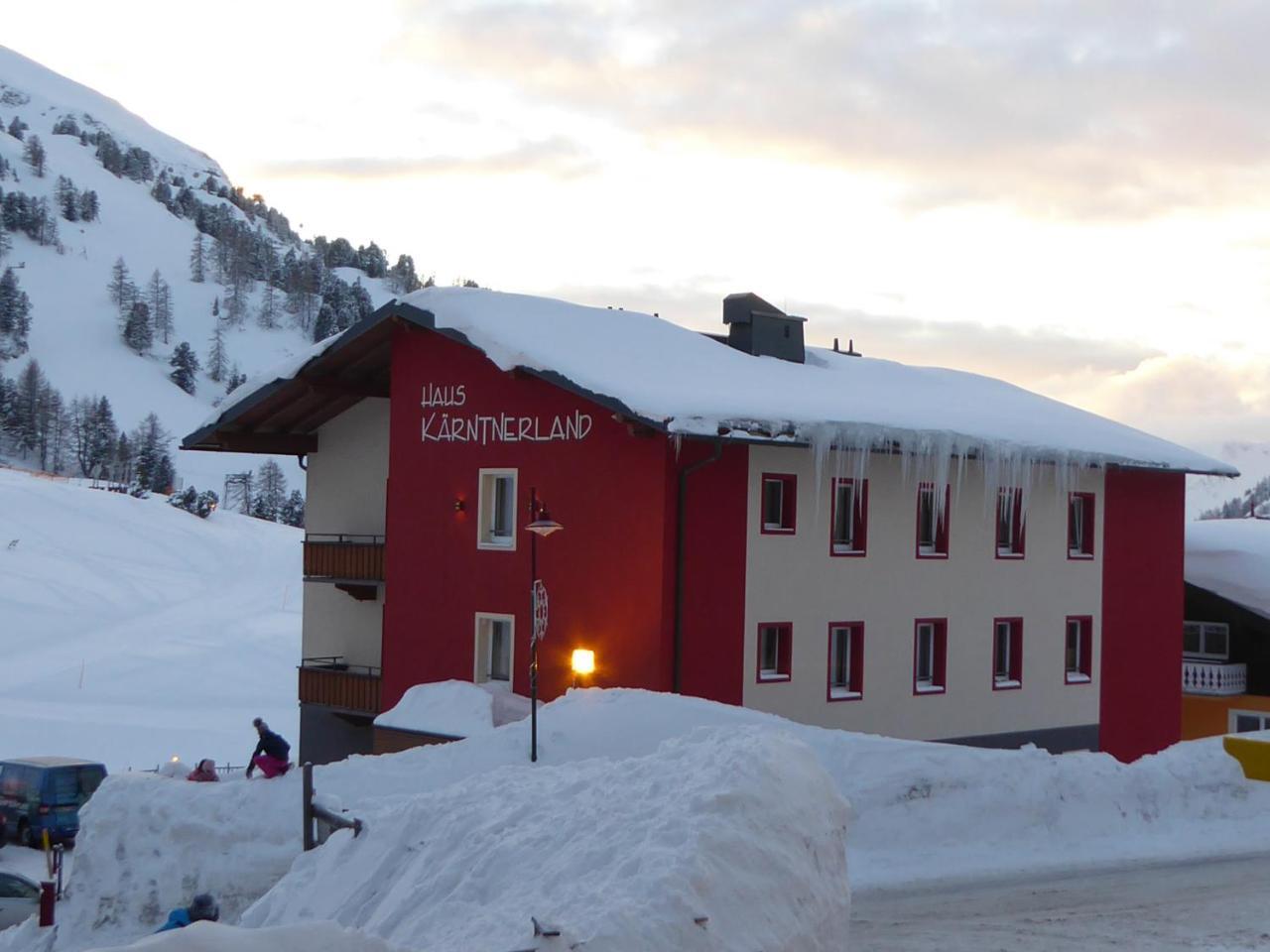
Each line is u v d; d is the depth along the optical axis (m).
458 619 25.42
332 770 17.62
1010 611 27.81
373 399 29.70
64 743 40.69
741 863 8.38
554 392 23.98
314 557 29.33
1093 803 17.08
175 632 65.88
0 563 77.69
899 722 25.66
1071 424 30.52
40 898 18.70
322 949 6.12
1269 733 19.17
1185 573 35.50
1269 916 12.78
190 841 16.38
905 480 25.89
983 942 11.80
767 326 29.83
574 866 8.66
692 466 22.41
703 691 22.61
